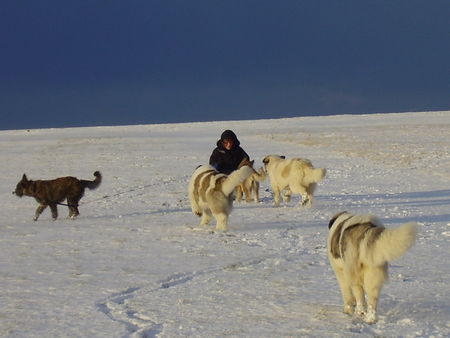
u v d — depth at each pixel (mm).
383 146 39781
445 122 64312
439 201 19156
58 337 7461
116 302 8891
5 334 7582
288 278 9977
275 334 7395
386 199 19781
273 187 18500
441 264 10641
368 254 7266
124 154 40219
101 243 13281
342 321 7797
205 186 14531
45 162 36469
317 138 48719
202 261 11336
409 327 7484
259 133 56938
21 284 9938
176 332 7547
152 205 19766
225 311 8352
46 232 14914
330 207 18078
